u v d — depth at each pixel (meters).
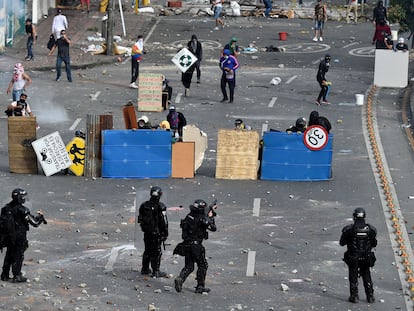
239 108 76.38
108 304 38.25
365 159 63.09
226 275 42.12
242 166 58.53
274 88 84.25
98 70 90.94
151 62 94.81
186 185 57.00
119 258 43.94
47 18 112.94
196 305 38.41
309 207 52.81
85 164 58.53
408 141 68.25
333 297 39.66
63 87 82.69
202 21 115.25
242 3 125.38
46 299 38.53
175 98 79.31
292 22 117.12
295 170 58.41
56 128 68.88
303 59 98.00
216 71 91.44
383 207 52.88
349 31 112.12
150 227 40.91
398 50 86.06
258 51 100.88
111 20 96.38
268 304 38.69
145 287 40.31
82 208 51.88
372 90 85.06
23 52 96.88
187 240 39.38
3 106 75.69
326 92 78.19
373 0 132.12
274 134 58.22
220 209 52.16
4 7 97.12
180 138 60.16
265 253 45.19
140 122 59.84
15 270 40.22
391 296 39.91
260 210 52.16
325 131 58.12
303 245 46.38
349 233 38.69
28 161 58.72
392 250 45.78
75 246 45.53
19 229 39.81
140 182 57.62
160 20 115.31
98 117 58.25
